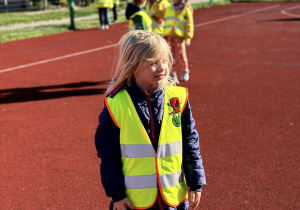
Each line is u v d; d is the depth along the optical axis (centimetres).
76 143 523
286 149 492
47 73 928
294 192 392
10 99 727
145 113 235
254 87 781
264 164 452
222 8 2659
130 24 702
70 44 1336
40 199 388
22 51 1216
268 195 387
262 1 3200
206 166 448
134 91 236
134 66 233
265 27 1694
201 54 1130
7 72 941
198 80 841
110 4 1730
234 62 1020
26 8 2634
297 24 1775
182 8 781
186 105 248
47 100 718
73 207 373
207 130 557
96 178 428
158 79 234
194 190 250
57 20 2008
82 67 986
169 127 238
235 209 364
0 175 436
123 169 240
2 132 564
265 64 994
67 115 636
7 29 1669
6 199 388
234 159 465
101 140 238
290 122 587
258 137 530
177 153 241
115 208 250
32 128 580
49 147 510
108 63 1030
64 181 422
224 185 406
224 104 675
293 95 725
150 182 235
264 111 638
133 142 233
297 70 925
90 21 1977
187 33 791
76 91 775
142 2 687
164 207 237
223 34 1512
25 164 462
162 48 230
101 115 240
